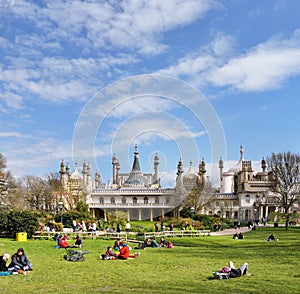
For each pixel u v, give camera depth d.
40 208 82.69
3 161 77.56
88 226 47.59
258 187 103.75
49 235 37.44
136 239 36.94
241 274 15.73
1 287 13.84
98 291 13.15
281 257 22.55
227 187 118.81
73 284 14.50
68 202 66.06
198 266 19.27
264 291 12.80
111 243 33.47
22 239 34.47
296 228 64.38
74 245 29.23
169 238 40.66
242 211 102.81
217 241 37.69
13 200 71.81
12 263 17.17
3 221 36.66
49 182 87.12
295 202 76.69
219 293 12.55
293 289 13.09
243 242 36.38
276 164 70.50
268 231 56.69
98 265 19.73
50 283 14.67
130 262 20.92
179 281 14.94
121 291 13.11
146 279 15.50
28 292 13.00
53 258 22.70
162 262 20.89
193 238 41.25
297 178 69.12
